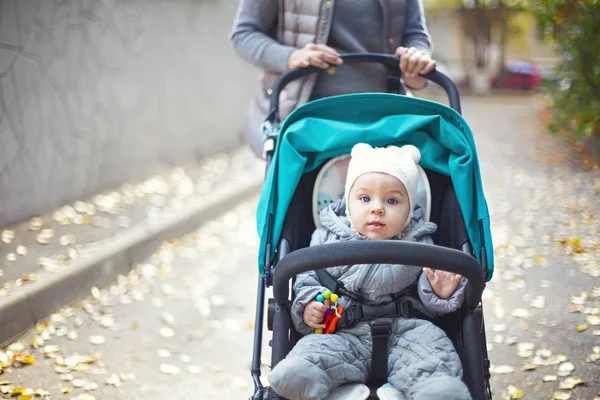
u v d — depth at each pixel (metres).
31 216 5.87
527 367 3.92
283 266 2.38
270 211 2.88
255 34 3.68
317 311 2.65
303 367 2.44
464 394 2.36
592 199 6.59
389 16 3.62
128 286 5.11
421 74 3.42
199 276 5.32
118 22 6.88
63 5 6.10
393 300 2.77
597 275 4.98
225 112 8.99
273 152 3.31
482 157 8.46
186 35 8.08
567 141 8.86
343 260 2.26
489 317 4.50
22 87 5.68
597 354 4.00
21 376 3.94
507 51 17.30
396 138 3.04
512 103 13.14
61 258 5.07
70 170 6.30
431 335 2.63
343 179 3.11
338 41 3.65
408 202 2.79
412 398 2.46
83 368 4.05
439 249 2.30
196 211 6.34
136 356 4.21
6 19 5.47
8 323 4.29
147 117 7.40
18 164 5.69
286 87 3.64
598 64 6.67
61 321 4.56
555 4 6.82
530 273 5.09
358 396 2.48
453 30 17.78
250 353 4.26
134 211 6.25
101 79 6.66
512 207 6.55
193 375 4.04
